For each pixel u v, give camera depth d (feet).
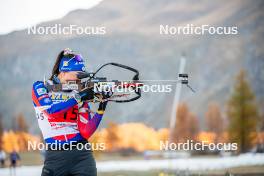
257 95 280.10
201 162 105.81
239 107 180.24
